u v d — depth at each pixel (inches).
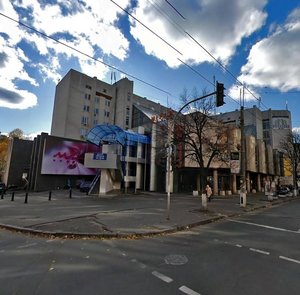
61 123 2116.1
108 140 1181.7
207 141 840.9
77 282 188.7
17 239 327.0
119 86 2468.0
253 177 1879.9
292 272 219.5
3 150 2075.5
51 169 1402.6
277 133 2883.9
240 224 485.4
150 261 242.2
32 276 199.0
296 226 472.7
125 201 838.5
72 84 2103.8
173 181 1450.5
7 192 1231.5
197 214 561.9
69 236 343.6
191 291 177.2
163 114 1107.9
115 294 169.6
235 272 216.7
